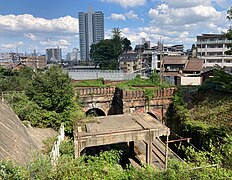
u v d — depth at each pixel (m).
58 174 7.04
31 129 15.56
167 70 49.72
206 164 8.12
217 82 23.84
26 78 33.06
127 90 25.06
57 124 18.00
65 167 7.31
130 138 14.73
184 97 26.23
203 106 22.78
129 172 7.65
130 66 65.69
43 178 6.68
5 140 9.22
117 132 14.41
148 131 14.97
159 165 15.85
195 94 25.92
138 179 7.42
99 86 29.30
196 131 18.73
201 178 7.34
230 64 56.66
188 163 8.48
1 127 10.09
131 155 17.64
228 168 8.41
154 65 56.91
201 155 9.77
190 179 7.43
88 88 26.53
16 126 12.08
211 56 58.31
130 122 16.75
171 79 39.34
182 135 20.84
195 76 38.91
